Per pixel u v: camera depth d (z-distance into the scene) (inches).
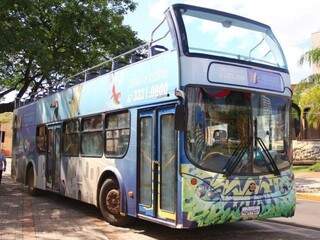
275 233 414.6
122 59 471.5
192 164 339.6
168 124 361.7
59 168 580.1
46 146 633.0
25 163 720.3
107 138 457.7
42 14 870.4
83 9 921.5
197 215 336.8
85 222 457.4
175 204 343.9
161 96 369.7
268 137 374.6
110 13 968.9
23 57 908.0
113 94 450.9
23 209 543.2
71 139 548.4
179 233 408.5
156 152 373.4
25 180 713.6
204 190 340.2
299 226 455.5
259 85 378.0
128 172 414.3
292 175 385.4
